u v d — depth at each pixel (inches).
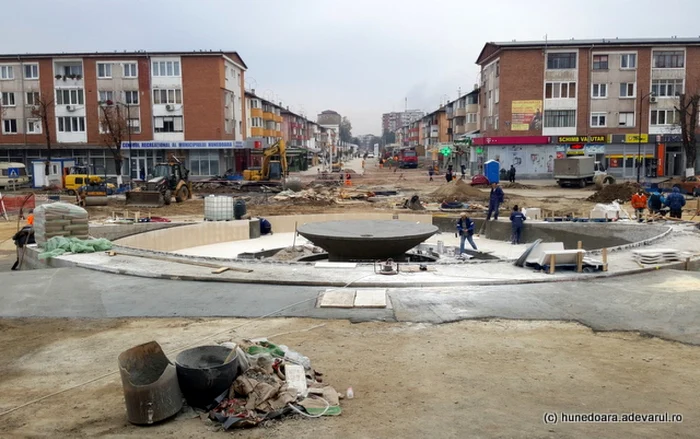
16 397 269.3
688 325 379.6
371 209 1300.4
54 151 2359.7
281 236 1035.9
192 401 248.2
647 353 325.7
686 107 1915.6
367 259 706.2
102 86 2317.9
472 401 256.1
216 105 2336.4
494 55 2351.1
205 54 2301.9
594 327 377.7
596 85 2255.2
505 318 399.2
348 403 253.9
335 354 324.2
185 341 354.9
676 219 925.8
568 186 1877.5
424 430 226.5
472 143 2475.4
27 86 2320.4
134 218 1015.0
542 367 301.7
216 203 1024.9
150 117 2331.4
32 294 478.9
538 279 508.4
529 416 240.1
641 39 2250.2
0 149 2329.0
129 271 550.6
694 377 286.5
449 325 384.5
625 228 858.1
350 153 7258.9
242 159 2721.5
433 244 924.0
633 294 459.2
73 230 694.5
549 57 2250.2
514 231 921.5
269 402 241.6
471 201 1451.8
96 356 329.4
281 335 363.6
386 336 360.5
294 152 3314.5
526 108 2267.5
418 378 285.4
